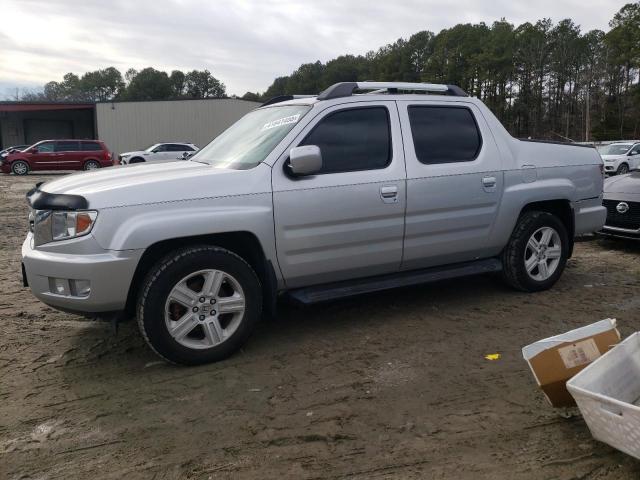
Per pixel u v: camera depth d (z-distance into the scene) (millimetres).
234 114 43062
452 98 4934
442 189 4633
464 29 89375
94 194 3576
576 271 6473
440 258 4859
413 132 4625
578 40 82312
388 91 4816
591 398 2562
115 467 2771
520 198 5109
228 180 3885
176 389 3564
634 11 71750
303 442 2963
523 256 5277
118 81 137250
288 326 4656
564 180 5422
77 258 3549
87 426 3145
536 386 3555
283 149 4098
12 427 3139
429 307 5090
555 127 83812
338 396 3453
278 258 4059
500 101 85625
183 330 3787
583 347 3057
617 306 5113
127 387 3602
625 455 2795
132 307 3838
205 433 3061
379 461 2791
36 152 26875
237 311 3965
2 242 8609
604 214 5844
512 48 82188
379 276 4664
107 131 40875
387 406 3324
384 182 4359
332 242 4223
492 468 2723
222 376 3736
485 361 3939
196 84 129000
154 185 3711
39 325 4738
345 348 4188
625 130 75562
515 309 5016
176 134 42062
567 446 2891
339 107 4340
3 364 3961
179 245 3877
